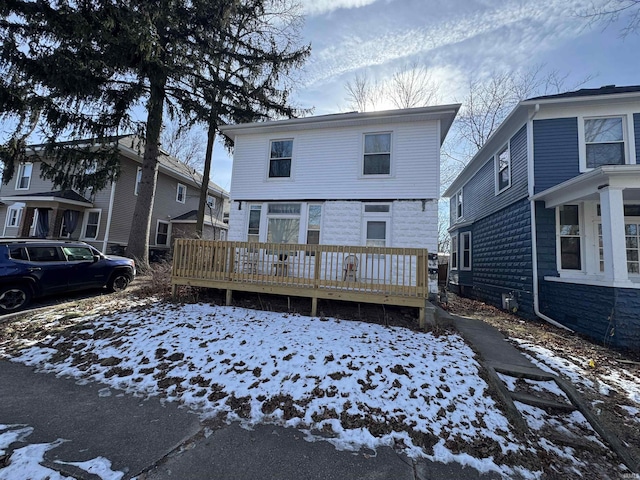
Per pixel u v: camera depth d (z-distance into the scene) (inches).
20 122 361.4
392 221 319.9
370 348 179.9
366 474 91.7
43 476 85.6
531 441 111.9
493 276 411.8
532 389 148.6
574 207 306.2
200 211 484.1
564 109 311.4
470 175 532.7
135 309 252.5
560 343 218.8
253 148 380.5
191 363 162.2
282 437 108.3
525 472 95.9
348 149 343.0
